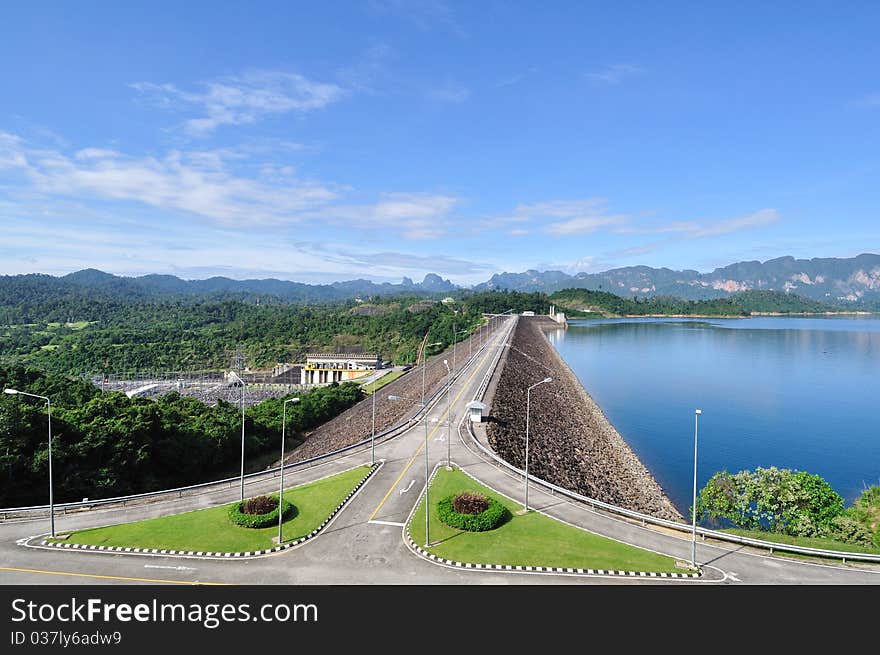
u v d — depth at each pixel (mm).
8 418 49719
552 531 36062
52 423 52750
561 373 134375
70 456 51531
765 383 130375
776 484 43688
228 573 30828
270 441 81062
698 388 124375
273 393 147375
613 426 91562
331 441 74938
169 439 61781
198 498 43594
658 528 36969
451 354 153375
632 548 33656
